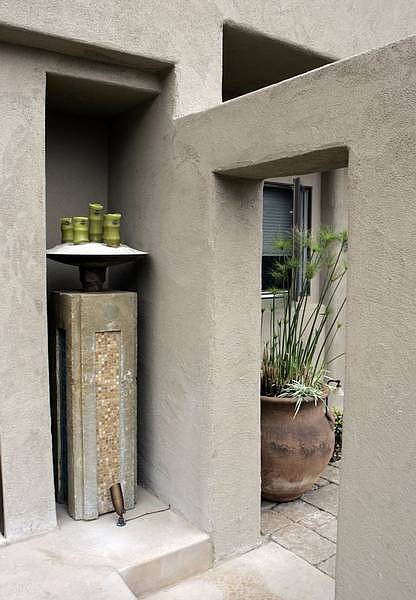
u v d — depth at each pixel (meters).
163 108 2.74
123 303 2.77
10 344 2.46
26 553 2.45
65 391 2.83
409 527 1.69
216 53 2.76
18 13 2.21
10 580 2.25
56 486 2.99
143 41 2.52
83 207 3.25
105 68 2.60
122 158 3.16
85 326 2.67
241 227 2.57
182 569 2.54
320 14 3.13
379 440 1.76
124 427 2.84
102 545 2.53
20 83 2.39
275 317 4.32
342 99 1.82
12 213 2.42
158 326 2.92
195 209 2.57
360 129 1.76
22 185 2.43
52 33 2.28
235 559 2.72
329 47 3.19
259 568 2.64
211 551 2.63
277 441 3.15
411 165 1.63
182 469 2.80
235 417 2.65
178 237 2.71
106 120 3.29
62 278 3.23
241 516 2.74
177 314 2.76
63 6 2.30
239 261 2.58
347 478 1.88
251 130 2.20
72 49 2.43
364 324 1.79
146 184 2.94
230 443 2.65
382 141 1.70
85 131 3.23
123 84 2.65
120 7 2.44
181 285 2.71
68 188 3.19
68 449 2.78
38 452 2.58
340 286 4.64
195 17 2.67
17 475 2.53
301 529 3.03
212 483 2.60
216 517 2.63
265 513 3.22
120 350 2.79
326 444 3.25
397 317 1.69
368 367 1.78
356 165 1.78
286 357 3.51
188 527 2.71
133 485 2.89
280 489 3.25
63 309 2.73
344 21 3.26
